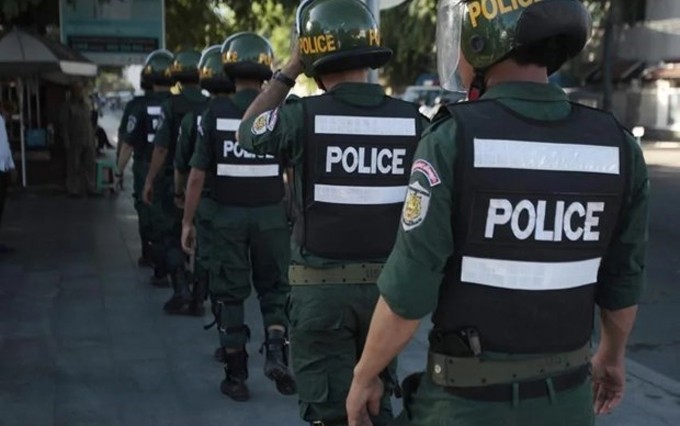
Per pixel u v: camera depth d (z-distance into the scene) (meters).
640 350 5.79
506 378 1.98
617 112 32.75
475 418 1.98
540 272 1.96
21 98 13.05
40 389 4.66
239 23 14.26
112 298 6.77
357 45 3.09
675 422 4.36
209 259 4.59
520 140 1.93
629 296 2.12
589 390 2.11
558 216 1.95
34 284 7.24
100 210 11.81
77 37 11.94
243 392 4.53
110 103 48.12
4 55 10.77
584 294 2.05
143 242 7.82
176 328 5.91
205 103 6.00
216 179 4.42
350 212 3.10
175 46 15.45
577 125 2.00
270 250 4.48
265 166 4.41
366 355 2.02
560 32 1.97
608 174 2.00
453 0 2.16
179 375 4.93
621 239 2.08
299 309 3.13
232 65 4.43
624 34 32.50
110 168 13.33
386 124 3.16
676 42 30.12
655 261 8.99
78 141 12.98
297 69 3.25
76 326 5.94
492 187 1.91
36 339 5.61
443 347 2.02
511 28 1.96
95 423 4.20
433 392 2.05
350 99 3.14
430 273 1.90
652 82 31.31
